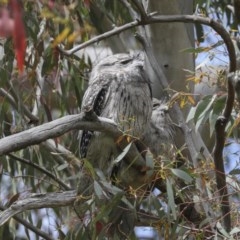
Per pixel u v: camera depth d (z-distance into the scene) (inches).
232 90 274.8
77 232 330.3
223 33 282.4
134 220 326.3
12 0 139.9
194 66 399.5
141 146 352.2
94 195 303.6
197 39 409.4
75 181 412.8
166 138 382.3
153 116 386.0
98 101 366.0
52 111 468.8
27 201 309.6
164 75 371.2
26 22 365.1
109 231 327.6
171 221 302.0
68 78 432.5
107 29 462.3
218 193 299.9
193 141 341.7
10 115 426.6
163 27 393.7
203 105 313.7
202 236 291.6
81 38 413.7
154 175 320.2
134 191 304.5
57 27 378.9
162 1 400.2
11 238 441.7
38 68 427.5
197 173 299.4
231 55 282.0
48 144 429.4
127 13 441.1
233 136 367.6
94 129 288.4
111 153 348.5
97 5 431.5
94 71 386.0
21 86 400.5
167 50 395.5
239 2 280.1
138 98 366.6
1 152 257.8
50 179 444.5
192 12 412.2
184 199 315.6
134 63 375.6
